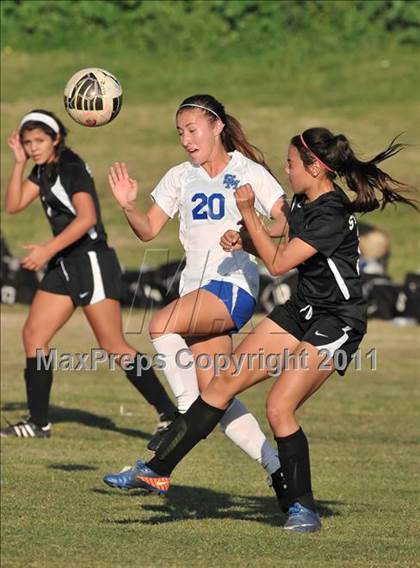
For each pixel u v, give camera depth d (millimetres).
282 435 18094
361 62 99312
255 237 17703
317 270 17891
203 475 23109
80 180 25219
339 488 21969
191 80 96562
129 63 99812
